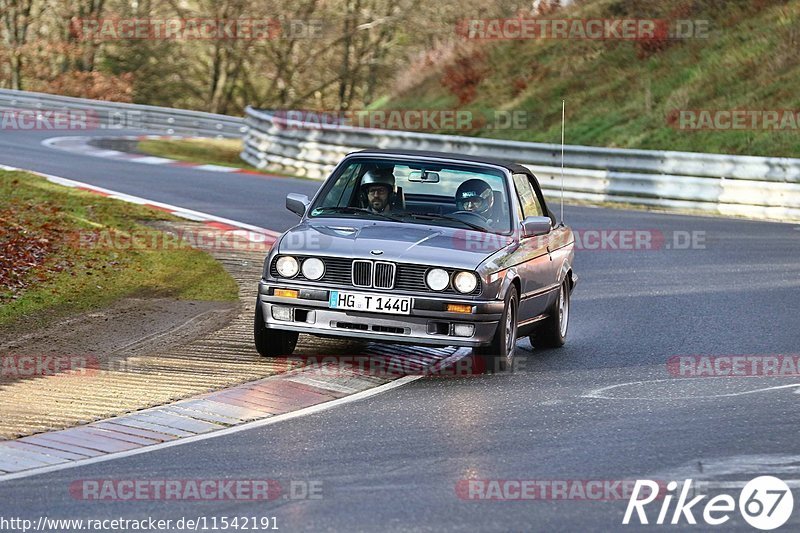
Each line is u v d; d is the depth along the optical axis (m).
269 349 29.81
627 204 72.00
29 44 172.38
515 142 78.25
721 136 83.75
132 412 24.17
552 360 31.44
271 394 26.06
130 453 21.28
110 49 173.25
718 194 68.69
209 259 45.41
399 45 170.88
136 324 33.97
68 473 19.97
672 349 32.91
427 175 31.84
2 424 23.02
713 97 90.00
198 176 75.94
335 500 18.34
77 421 23.39
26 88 174.25
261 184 73.19
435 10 161.50
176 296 38.66
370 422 23.75
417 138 82.56
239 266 44.34
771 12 97.44
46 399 25.11
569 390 27.30
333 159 85.19
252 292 39.53
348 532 16.73
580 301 41.03
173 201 62.25
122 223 52.91
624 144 89.19
